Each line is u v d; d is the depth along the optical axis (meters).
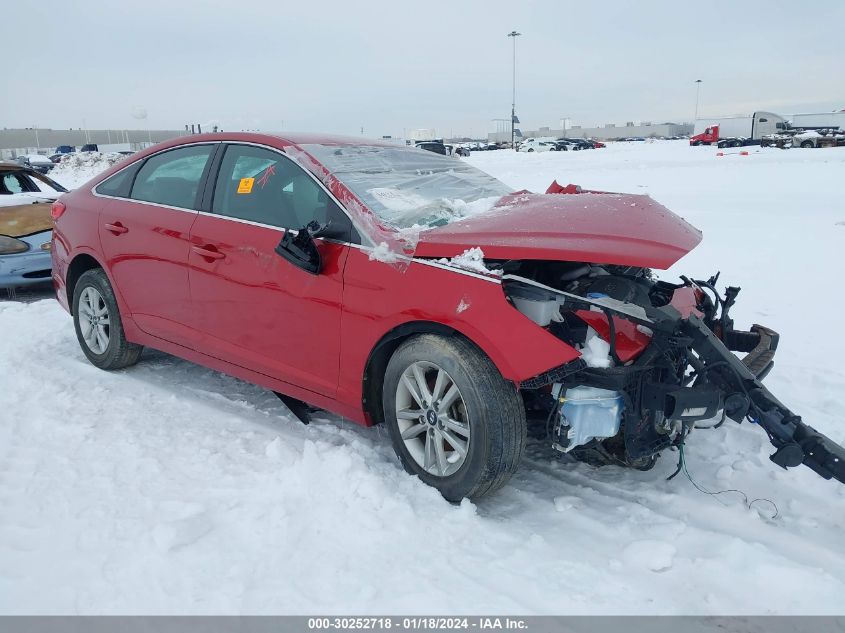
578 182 17.50
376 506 2.79
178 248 3.81
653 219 2.97
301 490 2.91
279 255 3.26
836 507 2.93
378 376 3.16
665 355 2.74
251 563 2.44
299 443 3.43
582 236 2.71
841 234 9.06
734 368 2.58
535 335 2.58
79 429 3.53
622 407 2.70
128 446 3.35
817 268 7.26
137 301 4.13
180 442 3.42
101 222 4.30
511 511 2.89
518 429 2.74
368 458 3.25
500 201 3.44
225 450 3.34
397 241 2.95
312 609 2.23
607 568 2.50
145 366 4.63
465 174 4.14
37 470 3.10
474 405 2.69
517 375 2.59
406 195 3.39
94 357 4.53
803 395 4.09
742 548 2.57
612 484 3.13
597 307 2.65
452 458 2.87
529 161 30.34
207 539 2.58
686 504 2.96
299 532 2.62
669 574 2.47
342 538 2.60
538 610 2.26
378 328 2.95
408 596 2.30
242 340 3.58
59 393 4.07
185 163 4.00
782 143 39.47
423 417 2.93
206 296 3.70
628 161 27.77
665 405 2.64
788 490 3.06
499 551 2.58
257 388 4.25
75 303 4.59
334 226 3.14
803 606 2.30
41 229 6.71
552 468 3.28
